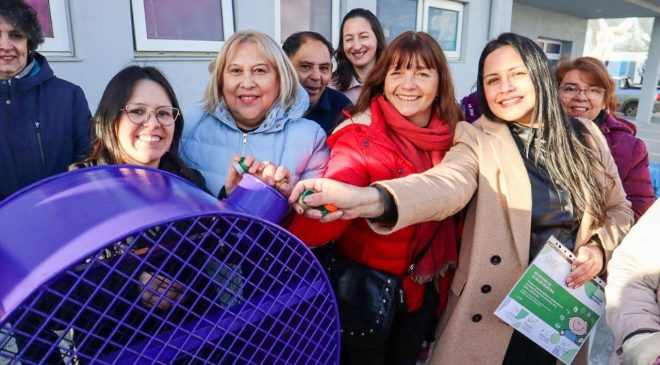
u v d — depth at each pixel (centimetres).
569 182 140
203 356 83
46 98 197
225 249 88
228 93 159
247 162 102
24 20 185
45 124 195
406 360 155
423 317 155
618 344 113
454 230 151
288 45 242
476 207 141
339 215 102
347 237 146
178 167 146
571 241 146
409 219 112
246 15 409
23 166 192
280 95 161
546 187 142
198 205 76
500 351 146
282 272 88
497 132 146
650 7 1109
